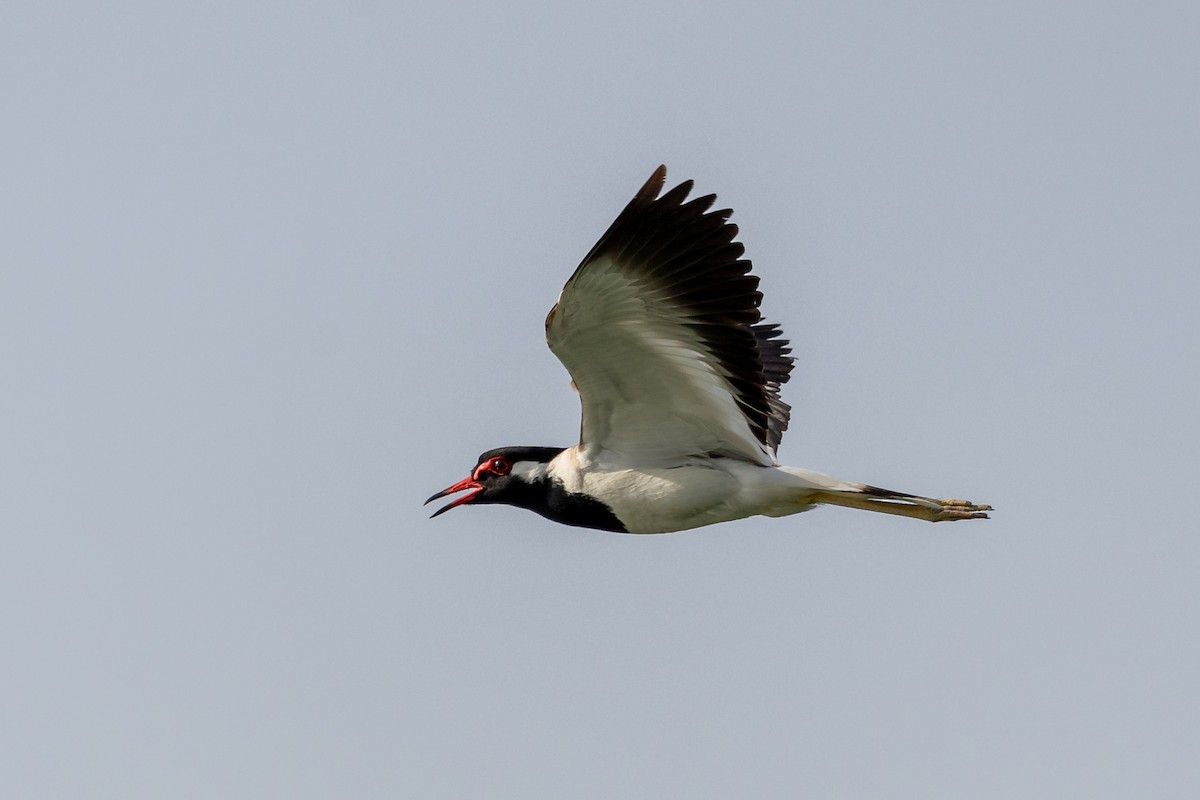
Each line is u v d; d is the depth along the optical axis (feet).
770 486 53.78
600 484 54.80
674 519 54.85
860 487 54.19
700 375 51.67
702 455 54.39
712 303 49.44
